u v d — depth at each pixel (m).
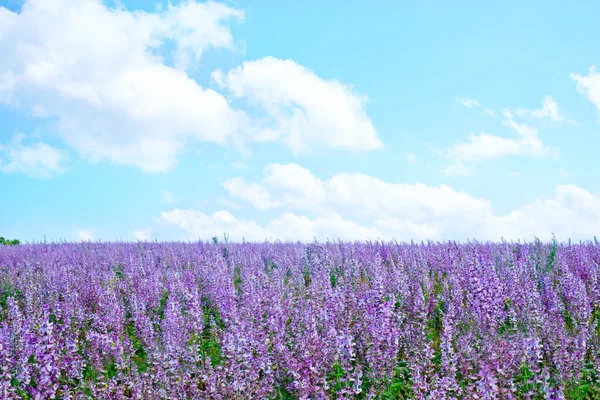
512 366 8.92
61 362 9.36
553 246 18.30
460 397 8.27
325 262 19.17
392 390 8.99
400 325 11.02
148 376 8.73
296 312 11.46
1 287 17.20
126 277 17.66
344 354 8.65
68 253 23.73
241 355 8.61
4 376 8.43
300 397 7.75
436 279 17.20
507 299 13.90
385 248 22.41
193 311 12.14
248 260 20.34
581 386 9.05
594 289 14.48
